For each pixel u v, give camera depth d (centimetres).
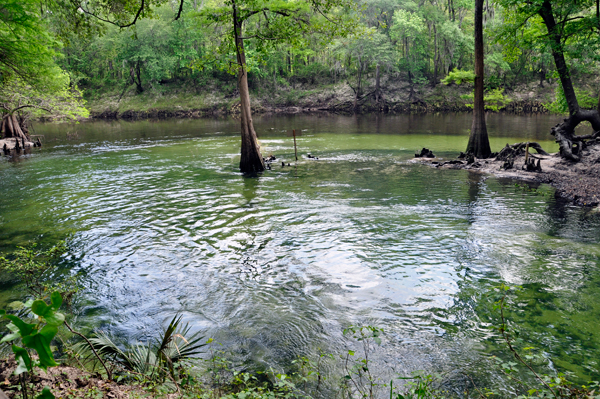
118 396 487
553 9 2478
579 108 2498
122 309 857
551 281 939
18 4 1766
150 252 1177
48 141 4278
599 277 954
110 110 8200
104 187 2072
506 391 583
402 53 8294
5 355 648
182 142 4000
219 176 2316
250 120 2438
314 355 686
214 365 653
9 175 2453
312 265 1064
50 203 1766
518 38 2777
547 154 2583
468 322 780
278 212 1552
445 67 8075
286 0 2295
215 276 1012
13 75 2577
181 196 1848
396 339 727
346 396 576
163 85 8644
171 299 900
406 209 1570
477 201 1683
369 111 8100
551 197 1738
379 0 7150
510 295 879
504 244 1183
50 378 502
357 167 2520
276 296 905
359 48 7288
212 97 8481
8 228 1422
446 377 617
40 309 233
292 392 576
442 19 7206
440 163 2538
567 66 2519
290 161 2792
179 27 7875
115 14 1677
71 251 1192
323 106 8419
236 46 2345
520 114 6969
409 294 897
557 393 493
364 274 1003
